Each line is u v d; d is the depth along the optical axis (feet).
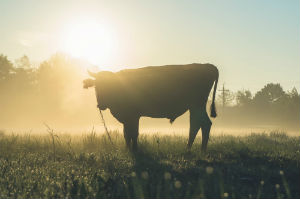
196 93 33.22
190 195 15.87
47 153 29.04
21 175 19.35
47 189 16.30
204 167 23.09
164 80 33.12
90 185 17.29
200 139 43.60
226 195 15.16
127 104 32.81
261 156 27.81
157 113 33.68
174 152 29.12
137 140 33.53
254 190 17.44
